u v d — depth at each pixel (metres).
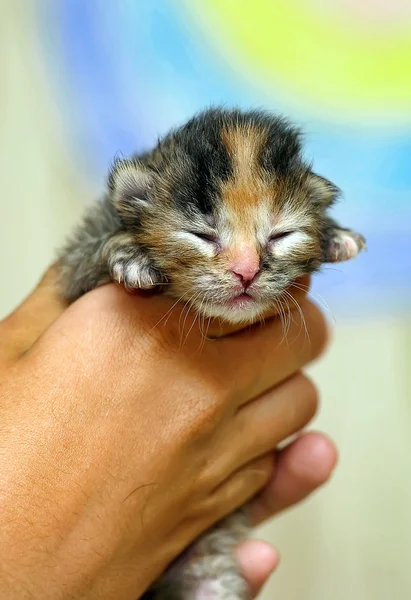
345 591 0.28
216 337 0.17
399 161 0.26
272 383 0.18
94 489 0.15
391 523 0.28
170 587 0.20
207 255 0.17
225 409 0.17
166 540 0.17
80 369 0.16
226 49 0.25
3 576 0.14
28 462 0.15
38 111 0.26
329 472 0.20
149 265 0.17
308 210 0.18
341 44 0.26
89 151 0.26
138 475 0.16
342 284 0.27
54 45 0.25
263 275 0.17
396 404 0.28
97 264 0.18
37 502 0.15
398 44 0.26
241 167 0.17
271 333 0.18
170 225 0.17
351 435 0.28
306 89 0.26
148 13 0.25
